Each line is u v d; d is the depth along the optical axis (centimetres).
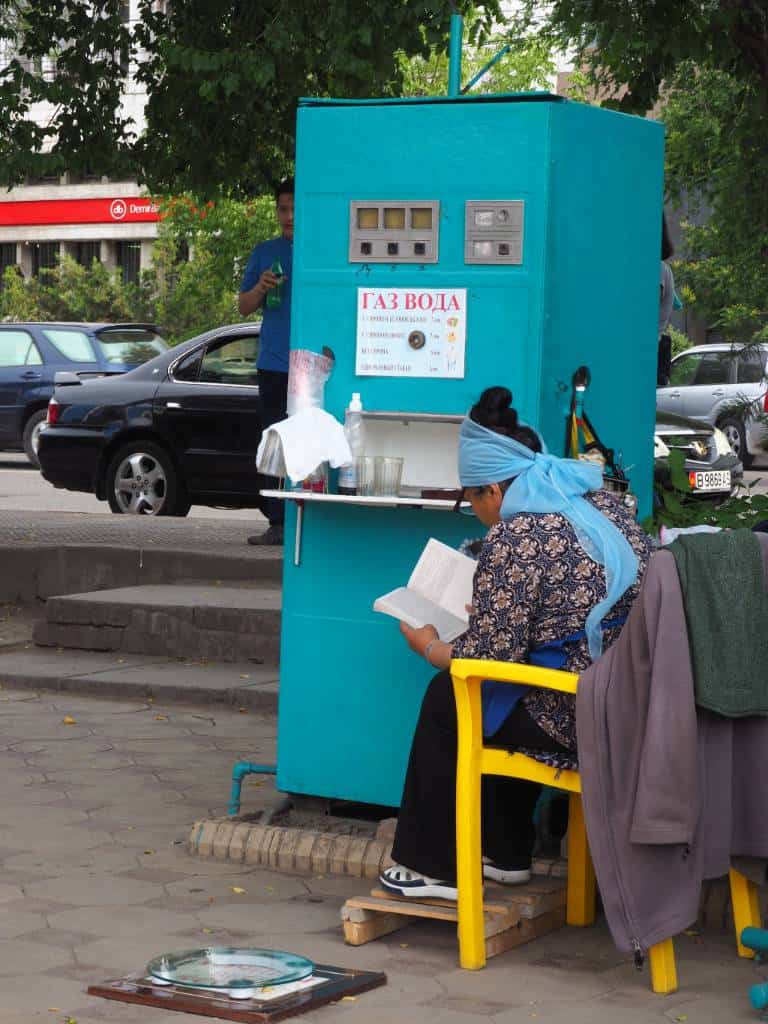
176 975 618
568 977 634
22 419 3112
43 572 1556
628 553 647
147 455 2092
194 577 1508
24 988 607
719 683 591
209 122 1582
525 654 643
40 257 7706
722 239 1573
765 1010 589
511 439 665
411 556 764
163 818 861
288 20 1440
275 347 1409
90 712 1156
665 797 588
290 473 747
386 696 774
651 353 824
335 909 712
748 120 1401
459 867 642
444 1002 602
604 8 1274
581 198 746
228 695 1177
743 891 657
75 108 1619
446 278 743
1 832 827
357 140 761
